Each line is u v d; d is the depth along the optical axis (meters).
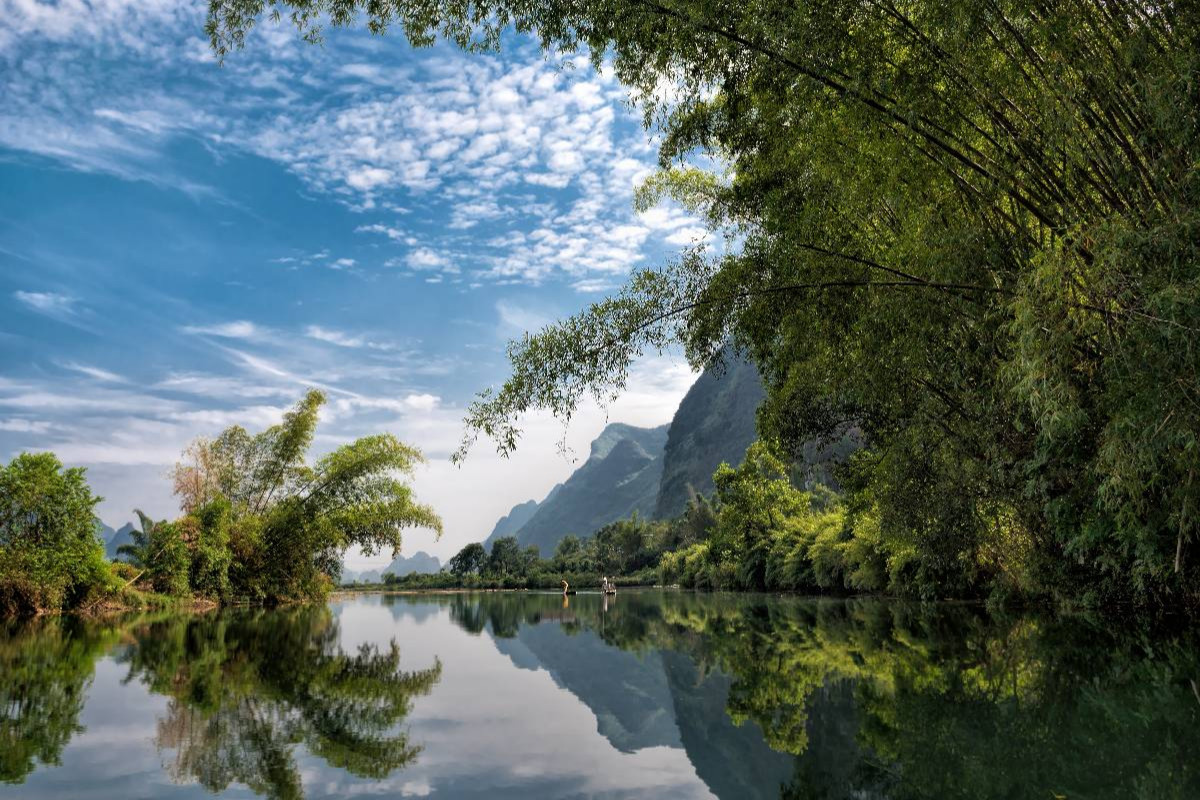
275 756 4.89
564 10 7.08
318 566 33.94
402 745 5.29
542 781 4.38
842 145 7.68
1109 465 6.41
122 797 3.96
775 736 5.56
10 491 20.20
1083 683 7.20
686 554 73.50
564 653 12.12
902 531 12.99
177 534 28.45
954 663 8.98
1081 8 5.54
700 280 8.77
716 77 7.68
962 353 8.66
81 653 11.27
